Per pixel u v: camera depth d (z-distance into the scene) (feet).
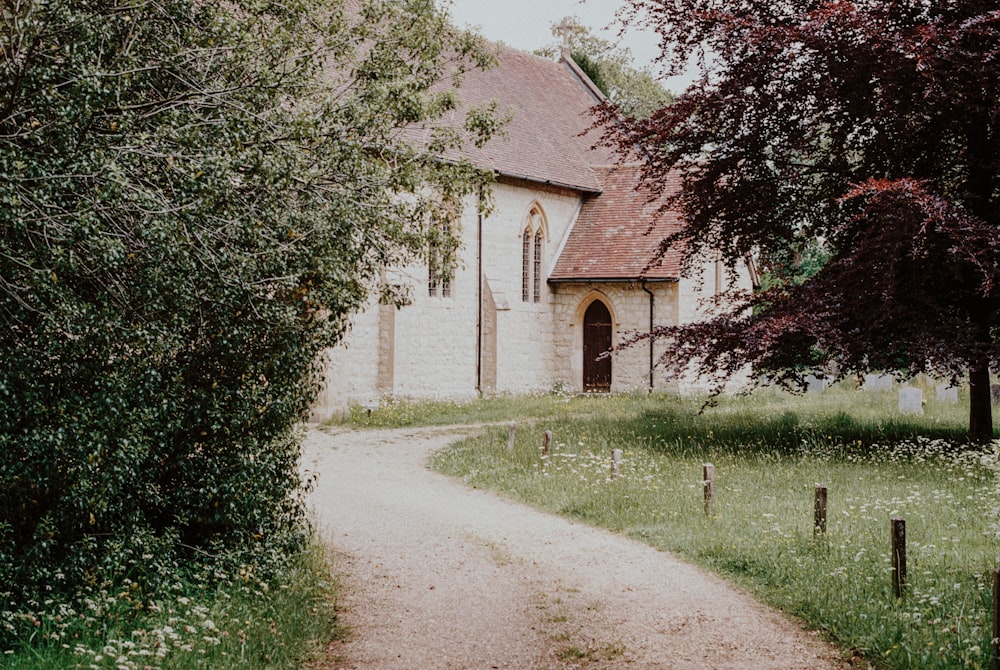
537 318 107.96
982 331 55.06
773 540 34.12
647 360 105.81
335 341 29.78
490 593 30.30
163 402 25.07
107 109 24.07
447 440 69.15
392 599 29.68
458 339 96.02
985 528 34.71
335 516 42.63
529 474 51.88
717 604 28.63
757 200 60.64
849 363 53.01
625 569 33.14
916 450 54.70
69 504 23.26
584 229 112.98
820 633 25.58
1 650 21.07
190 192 24.07
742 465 51.85
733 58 55.62
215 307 25.48
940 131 54.95
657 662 23.71
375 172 31.09
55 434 22.06
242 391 27.84
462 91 101.24
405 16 34.78
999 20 49.52
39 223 21.09
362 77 33.42
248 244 26.30
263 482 29.09
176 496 27.81
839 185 59.31
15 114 21.52
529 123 111.55
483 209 37.70
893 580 27.09
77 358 22.80
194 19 26.94
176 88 26.50
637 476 48.85
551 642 25.43
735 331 55.83
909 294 53.31
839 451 55.57
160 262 23.08
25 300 21.89
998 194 58.18
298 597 28.19
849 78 52.47
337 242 28.71
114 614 23.54
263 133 27.55
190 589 26.68
